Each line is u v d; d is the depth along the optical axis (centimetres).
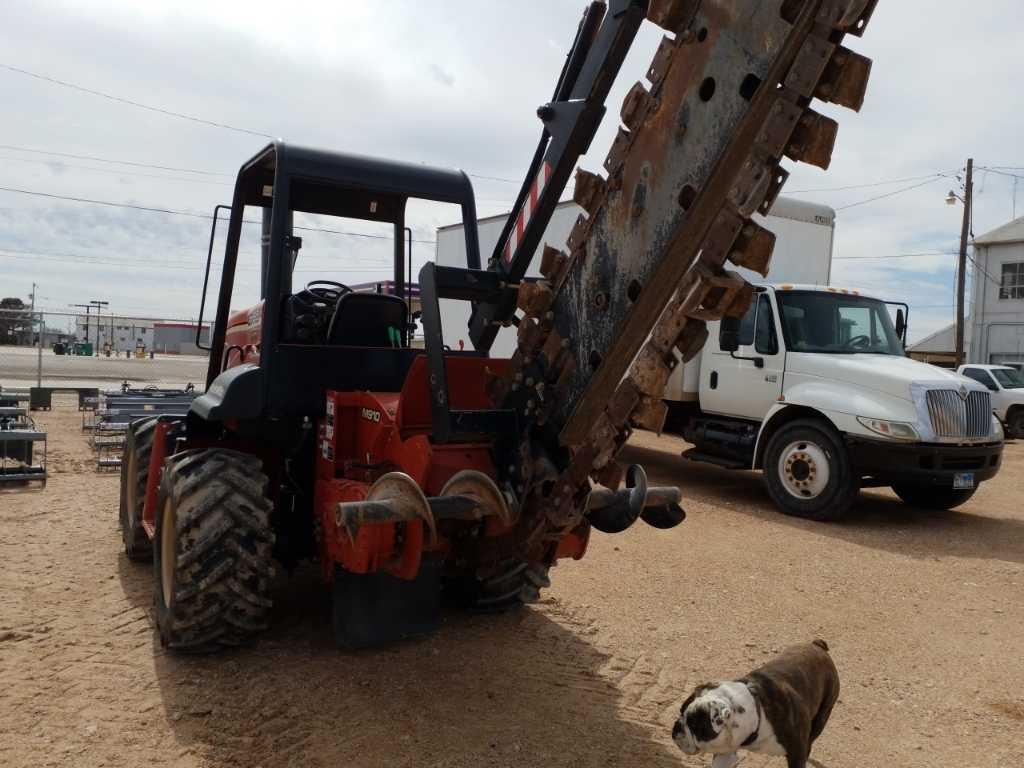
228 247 503
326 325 459
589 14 311
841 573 620
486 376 355
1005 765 330
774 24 222
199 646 385
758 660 431
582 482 296
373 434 382
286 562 455
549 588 543
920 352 3653
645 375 265
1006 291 3222
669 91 259
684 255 255
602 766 306
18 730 314
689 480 1056
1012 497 1043
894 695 397
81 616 446
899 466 774
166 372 2995
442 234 943
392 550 328
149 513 500
